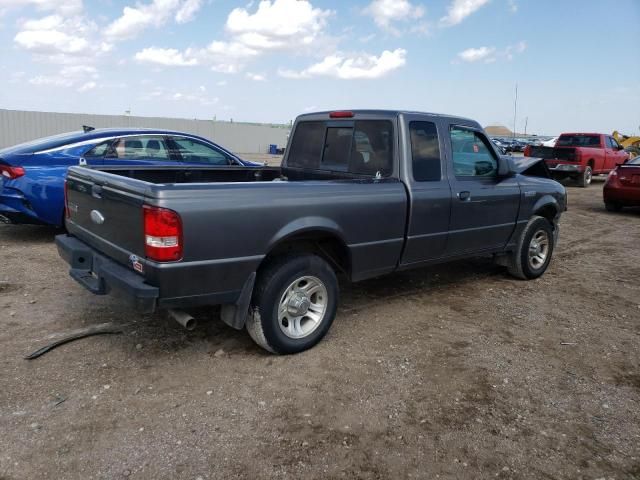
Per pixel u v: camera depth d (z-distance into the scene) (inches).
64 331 169.9
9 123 1114.7
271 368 151.1
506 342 176.9
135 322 179.5
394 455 114.4
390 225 176.7
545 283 249.3
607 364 162.7
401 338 176.7
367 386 143.3
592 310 212.2
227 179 222.5
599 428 127.7
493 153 218.8
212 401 132.8
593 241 358.0
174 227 128.5
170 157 315.0
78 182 169.0
